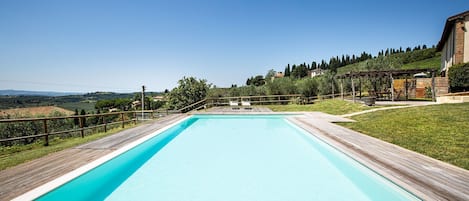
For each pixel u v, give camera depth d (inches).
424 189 111.4
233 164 189.6
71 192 129.9
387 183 127.3
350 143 201.5
